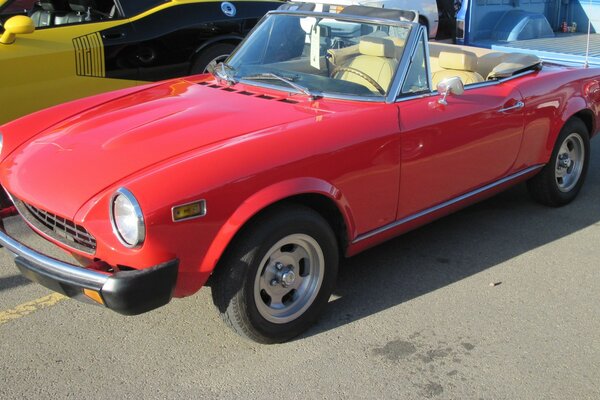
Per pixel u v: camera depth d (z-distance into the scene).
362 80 3.75
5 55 5.02
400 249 4.43
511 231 4.76
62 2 5.98
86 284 2.73
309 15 4.15
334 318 3.56
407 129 3.59
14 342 3.27
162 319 3.51
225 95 3.80
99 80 5.64
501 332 3.44
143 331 3.40
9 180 3.22
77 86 5.51
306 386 2.98
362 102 3.65
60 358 3.15
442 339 3.37
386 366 3.13
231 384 2.98
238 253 2.97
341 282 3.96
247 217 2.90
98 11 5.82
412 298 3.78
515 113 4.35
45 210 2.93
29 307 3.60
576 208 5.24
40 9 6.14
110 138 3.22
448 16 10.57
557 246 4.51
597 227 4.85
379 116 3.51
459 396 2.93
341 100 3.67
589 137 5.31
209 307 3.63
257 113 3.44
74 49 5.41
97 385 2.96
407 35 3.79
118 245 2.71
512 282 3.99
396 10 3.95
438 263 4.23
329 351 3.25
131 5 5.87
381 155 3.47
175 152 3.00
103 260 2.81
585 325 3.52
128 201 2.66
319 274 3.35
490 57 5.00
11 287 3.82
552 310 3.67
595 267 4.21
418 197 3.82
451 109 3.88
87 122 3.51
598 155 6.70
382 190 3.55
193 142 3.09
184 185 2.74
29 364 3.10
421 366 3.14
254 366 3.12
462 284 3.95
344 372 3.08
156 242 2.69
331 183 3.24
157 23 5.96
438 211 4.03
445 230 4.77
